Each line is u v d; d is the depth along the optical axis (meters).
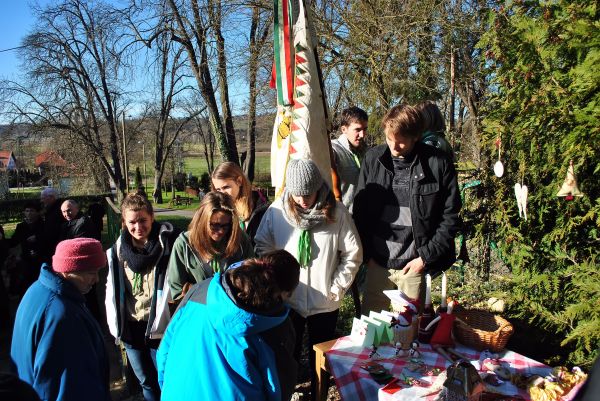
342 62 8.12
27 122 25.83
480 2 7.06
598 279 2.88
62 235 5.02
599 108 2.57
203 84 17.17
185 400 1.96
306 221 2.84
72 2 24.73
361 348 2.57
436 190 2.95
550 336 3.51
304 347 4.23
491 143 3.38
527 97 2.95
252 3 9.99
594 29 2.58
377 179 3.13
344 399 2.34
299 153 3.47
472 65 7.45
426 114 3.33
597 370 0.87
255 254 2.89
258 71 10.50
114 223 7.48
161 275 2.91
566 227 3.12
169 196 39.59
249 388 1.95
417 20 7.64
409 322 2.47
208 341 1.97
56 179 28.62
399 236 3.07
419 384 2.18
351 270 2.95
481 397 2.03
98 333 2.23
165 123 31.30
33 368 1.99
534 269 3.39
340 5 8.18
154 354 2.98
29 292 2.13
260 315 1.93
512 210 3.52
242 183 3.39
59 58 25.34
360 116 3.78
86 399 2.02
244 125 19.09
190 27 13.55
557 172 3.04
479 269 4.55
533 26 2.94
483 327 2.62
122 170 31.97
